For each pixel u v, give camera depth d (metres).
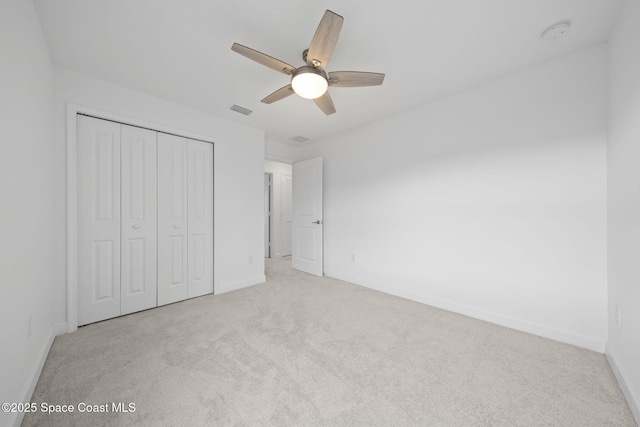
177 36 1.64
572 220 1.83
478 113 2.29
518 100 2.06
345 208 3.60
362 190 3.37
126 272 2.33
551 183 1.92
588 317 1.77
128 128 2.35
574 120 1.82
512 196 2.10
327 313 2.38
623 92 1.41
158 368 1.50
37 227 1.48
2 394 0.99
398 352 1.70
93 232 2.15
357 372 1.48
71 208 1.99
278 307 2.53
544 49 1.78
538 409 1.20
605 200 1.71
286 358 1.62
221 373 1.46
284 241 5.77
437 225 2.59
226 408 1.19
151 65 1.96
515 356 1.65
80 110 2.05
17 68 1.20
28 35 1.34
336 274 3.73
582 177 1.79
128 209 2.35
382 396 1.28
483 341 1.85
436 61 1.93
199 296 2.86
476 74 2.11
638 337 1.19
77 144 2.07
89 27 1.55
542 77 1.95
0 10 1.04
